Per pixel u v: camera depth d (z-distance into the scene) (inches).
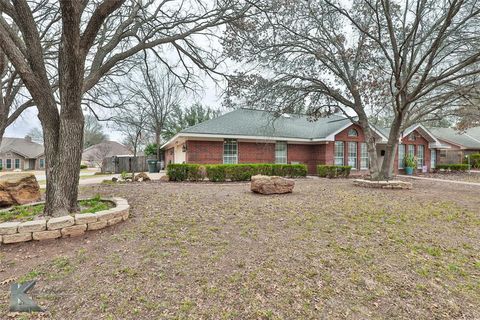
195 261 128.0
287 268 122.9
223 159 589.0
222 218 202.7
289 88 452.4
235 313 90.3
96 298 96.9
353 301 99.7
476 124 571.5
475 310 96.6
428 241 163.6
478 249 152.4
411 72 368.2
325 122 770.2
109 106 437.1
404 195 335.3
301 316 89.8
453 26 343.9
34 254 133.3
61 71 183.0
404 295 104.7
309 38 435.2
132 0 261.0
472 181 535.2
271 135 612.1
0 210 200.8
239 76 356.5
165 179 473.7
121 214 184.9
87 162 1552.7
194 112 1152.2
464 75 342.0
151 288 104.0
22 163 1430.9
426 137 818.2
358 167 691.4
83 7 195.9
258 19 309.9
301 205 255.6
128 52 252.2
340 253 141.3
